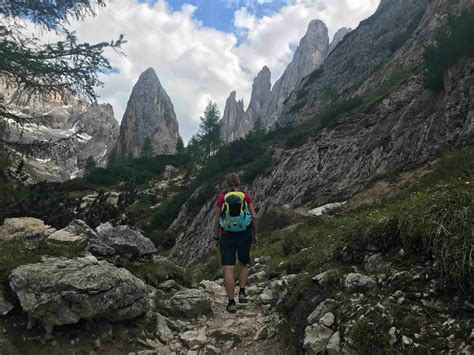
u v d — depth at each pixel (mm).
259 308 5820
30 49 8867
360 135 28500
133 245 6078
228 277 5574
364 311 3689
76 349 3859
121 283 4410
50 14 9336
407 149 21438
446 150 17422
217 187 40750
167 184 74312
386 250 4633
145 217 53625
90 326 4148
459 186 4664
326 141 31156
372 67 67500
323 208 22000
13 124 9102
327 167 28156
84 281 4055
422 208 4352
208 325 5082
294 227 17328
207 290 7094
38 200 7488
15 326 3797
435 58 22781
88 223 7887
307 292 4883
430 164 17078
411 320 3381
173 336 4707
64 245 5211
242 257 5766
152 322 4785
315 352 3723
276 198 30609
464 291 3379
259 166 37125
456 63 21188
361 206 16703
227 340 4633
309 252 7363
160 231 41094
